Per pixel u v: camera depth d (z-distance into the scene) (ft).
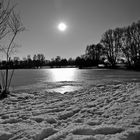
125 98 17.28
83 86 42.88
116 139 8.49
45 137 9.73
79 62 260.21
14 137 9.81
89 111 14.47
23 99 24.59
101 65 222.48
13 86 45.09
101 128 9.87
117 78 66.33
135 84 27.63
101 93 23.36
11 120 13.16
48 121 12.62
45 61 323.98
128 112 12.54
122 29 165.37
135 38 155.33
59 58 323.57
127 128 9.65
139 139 8.66
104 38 181.27
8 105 20.34
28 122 12.55
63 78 71.72
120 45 170.40
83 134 9.60
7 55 33.76
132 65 164.14
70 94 26.21
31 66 286.25
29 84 49.80
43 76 87.04
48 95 27.17
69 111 14.94
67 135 9.47
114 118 11.79
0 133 10.20
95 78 68.23
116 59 180.75
